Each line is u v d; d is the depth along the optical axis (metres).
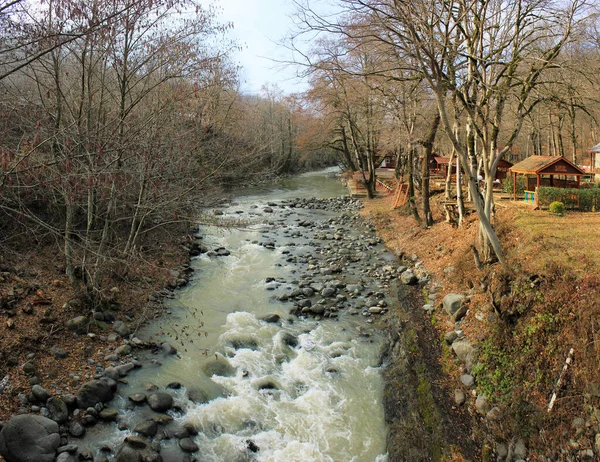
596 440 7.05
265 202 36.75
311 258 19.91
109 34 11.49
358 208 33.03
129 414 8.77
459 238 17.64
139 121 12.56
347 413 9.42
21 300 11.45
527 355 9.12
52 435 7.67
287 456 8.21
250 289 15.92
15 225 13.45
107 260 12.65
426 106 22.83
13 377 8.95
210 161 16.39
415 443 8.51
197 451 8.12
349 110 32.62
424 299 14.81
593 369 7.67
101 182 10.98
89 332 11.22
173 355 11.10
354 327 13.13
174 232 20.14
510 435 8.27
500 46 13.35
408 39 10.86
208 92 15.36
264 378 10.45
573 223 15.17
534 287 10.17
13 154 8.78
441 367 10.88
